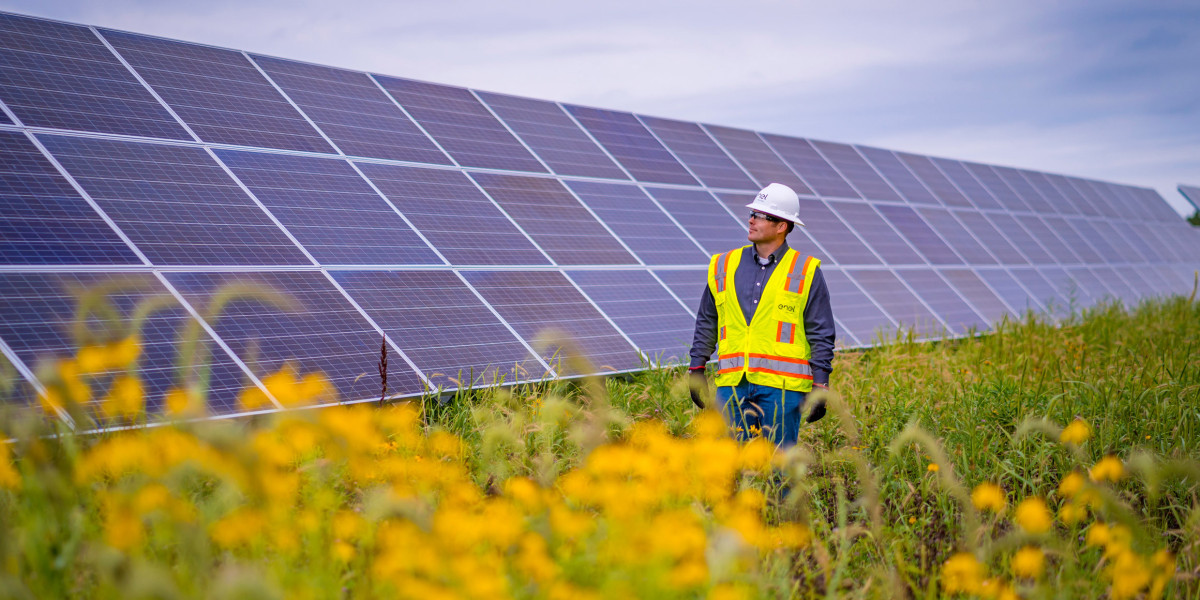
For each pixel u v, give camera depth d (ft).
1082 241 63.98
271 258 23.21
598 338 26.78
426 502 12.82
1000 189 63.00
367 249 25.34
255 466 11.30
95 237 21.04
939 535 15.87
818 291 18.62
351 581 11.47
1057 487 18.94
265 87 29.43
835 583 11.91
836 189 47.11
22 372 17.33
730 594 9.95
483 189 30.86
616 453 13.34
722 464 13.79
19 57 24.72
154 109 25.73
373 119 31.12
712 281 19.49
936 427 21.80
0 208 20.40
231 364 19.72
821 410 18.61
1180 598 13.29
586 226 32.12
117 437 13.82
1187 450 19.97
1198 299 60.23
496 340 24.53
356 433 13.39
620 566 10.73
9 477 11.68
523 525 11.62
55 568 10.41
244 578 8.26
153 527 11.19
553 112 38.58
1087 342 36.88
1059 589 12.51
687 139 42.98
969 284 46.01
